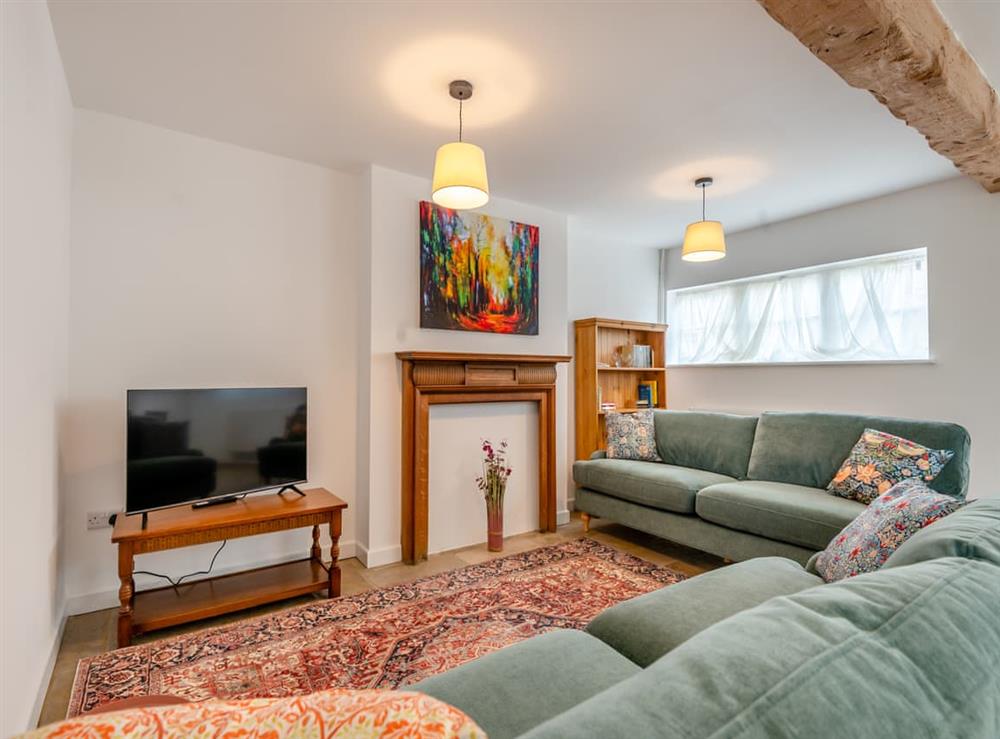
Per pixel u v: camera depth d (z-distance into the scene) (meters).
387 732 0.45
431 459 3.39
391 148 2.98
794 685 0.51
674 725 0.47
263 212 3.03
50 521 2.03
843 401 3.95
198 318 2.82
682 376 5.12
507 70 2.20
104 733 0.44
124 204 2.62
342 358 3.31
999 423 3.21
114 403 2.59
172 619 2.26
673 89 2.35
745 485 3.04
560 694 1.09
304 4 1.80
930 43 1.75
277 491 2.99
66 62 2.14
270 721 0.46
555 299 4.13
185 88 2.35
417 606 2.53
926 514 1.57
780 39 1.99
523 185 3.56
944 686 0.57
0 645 1.37
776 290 4.48
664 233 4.83
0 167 1.32
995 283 3.24
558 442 4.14
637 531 3.92
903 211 3.65
